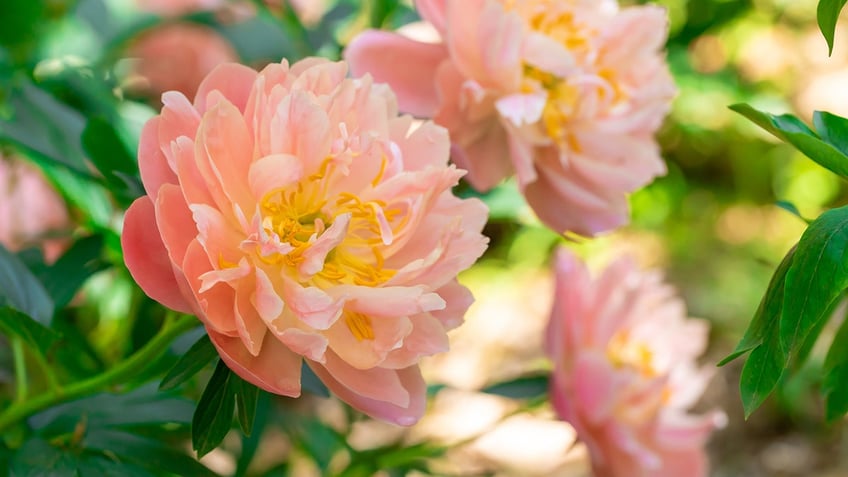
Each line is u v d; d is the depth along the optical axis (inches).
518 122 41.3
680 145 128.9
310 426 52.1
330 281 36.8
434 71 42.3
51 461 38.4
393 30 48.8
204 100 36.4
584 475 87.4
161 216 35.0
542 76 43.3
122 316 50.6
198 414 35.4
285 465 52.8
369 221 36.8
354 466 49.9
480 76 42.4
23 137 42.0
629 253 48.9
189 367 35.6
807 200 125.0
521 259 122.3
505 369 104.1
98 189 44.6
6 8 50.2
